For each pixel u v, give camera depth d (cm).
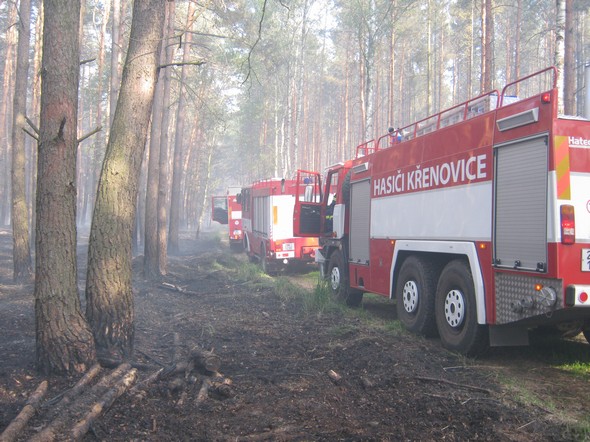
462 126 661
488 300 600
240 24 1752
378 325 835
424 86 4147
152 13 620
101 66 2589
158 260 1400
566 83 1662
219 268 1698
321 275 1188
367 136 2333
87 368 521
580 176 519
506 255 572
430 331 752
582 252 508
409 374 560
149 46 618
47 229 513
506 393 507
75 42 531
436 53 3806
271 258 1628
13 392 468
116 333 582
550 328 648
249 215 2064
